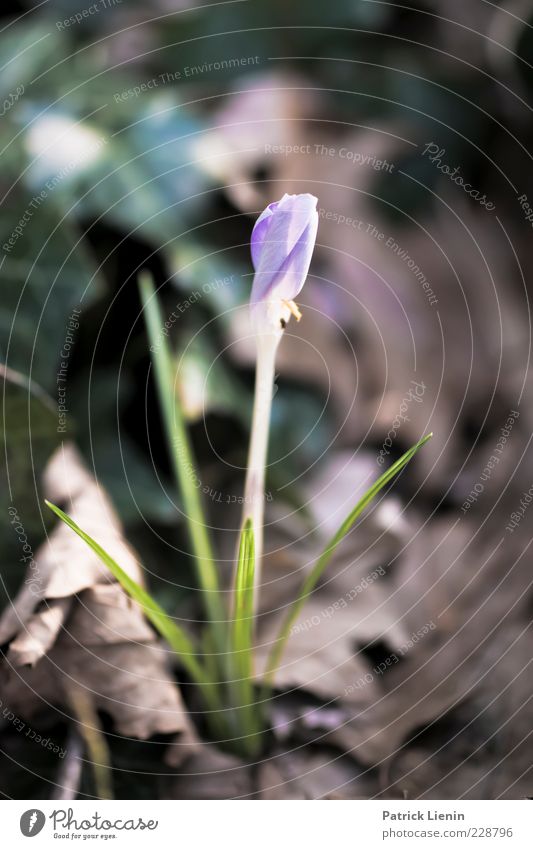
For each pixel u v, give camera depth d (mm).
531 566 490
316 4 674
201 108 618
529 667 452
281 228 375
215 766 423
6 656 417
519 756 430
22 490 451
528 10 669
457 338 585
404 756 430
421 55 692
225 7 670
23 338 491
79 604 429
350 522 412
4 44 558
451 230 627
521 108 668
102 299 522
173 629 418
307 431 541
